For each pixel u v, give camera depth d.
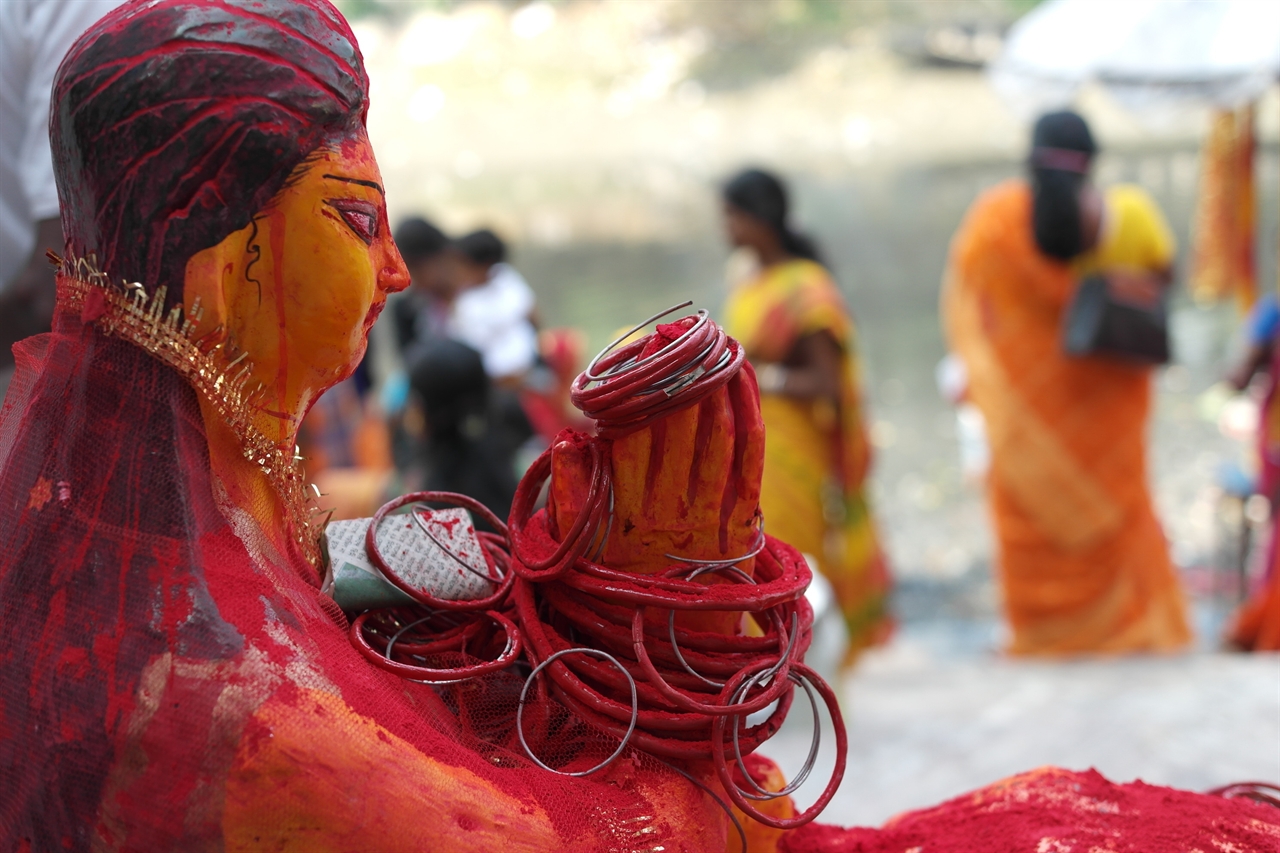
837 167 20.58
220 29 0.93
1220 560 5.86
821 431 4.56
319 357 1.00
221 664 0.90
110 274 0.95
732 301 4.77
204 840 0.90
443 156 23.75
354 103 0.99
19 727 0.95
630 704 1.09
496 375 5.48
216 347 0.96
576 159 23.09
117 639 0.92
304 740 0.90
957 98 24.98
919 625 5.70
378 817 0.91
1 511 1.00
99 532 0.94
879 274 13.05
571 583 1.09
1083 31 5.65
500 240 5.72
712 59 28.28
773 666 1.08
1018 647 5.07
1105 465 4.86
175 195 0.92
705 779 1.10
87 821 0.92
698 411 1.04
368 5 28.98
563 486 1.09
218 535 0.96
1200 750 3.13
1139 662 4.09
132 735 0.90
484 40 28.25
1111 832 1.25
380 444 5.99
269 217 0.95
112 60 0.92
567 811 1.00
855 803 3.06
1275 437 4.70
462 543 1.20
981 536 6.75
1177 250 12.06
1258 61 4.99
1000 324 4.88
